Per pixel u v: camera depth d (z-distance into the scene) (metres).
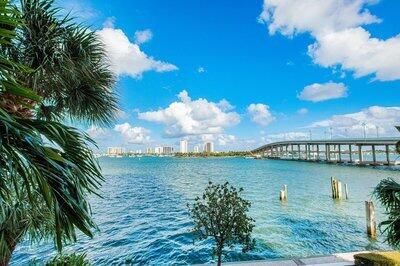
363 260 10.09
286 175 77.06
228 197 10.06
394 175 73.62
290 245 20.12
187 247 19.67
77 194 2.46
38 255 16.70
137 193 45.25
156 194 44.31
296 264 11.21
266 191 47.50
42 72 5.19
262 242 20.64
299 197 41.28
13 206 4.67
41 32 5.21
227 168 111.06
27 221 5.11
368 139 106.38
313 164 129.12
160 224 25.88
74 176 2.44
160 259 17.70
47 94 5.84
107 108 6.55
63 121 6.39
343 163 121.06
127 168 111.69
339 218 28.00
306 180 64.19
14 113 3.08
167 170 100.12
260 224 25.62
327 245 20.25
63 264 8.19
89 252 18.47
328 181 61.53
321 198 40.31
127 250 19.08
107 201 37.62
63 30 5.57
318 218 27.98
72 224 2.43
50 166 2.32
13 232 5.07
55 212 2.28
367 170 90.38
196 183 60.03
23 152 2.19
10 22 2.38
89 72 5.96
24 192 4.54
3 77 2.29
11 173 2.09
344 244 20.50
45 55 5.05
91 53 6.08
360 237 22.00
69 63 5.41
